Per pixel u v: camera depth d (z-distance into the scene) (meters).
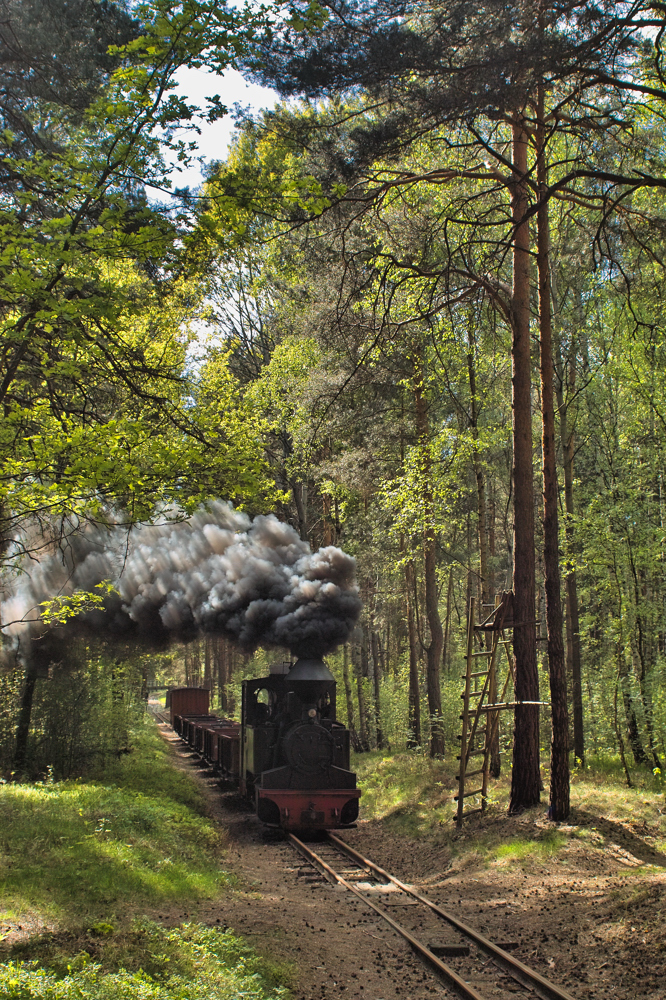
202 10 7.50
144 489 9.25
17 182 9.62
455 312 18.30
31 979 5.48
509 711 19.08
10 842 9.05
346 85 10.01
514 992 7.10
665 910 8.08
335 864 12.91
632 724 17.45
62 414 9.84
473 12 8.91
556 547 13.59
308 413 21.95
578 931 8.38
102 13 10.53
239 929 8.23
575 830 12.14
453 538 28.62
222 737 22.09
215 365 15.94
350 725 27.94
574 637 19.31
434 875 12.22
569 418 19.53
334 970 7.54
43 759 16.83
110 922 7.25
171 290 10.27
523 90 9.33
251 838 15.44
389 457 22.77
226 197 8.22
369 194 13.04
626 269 13.22
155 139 8.13
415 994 7.08
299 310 18.52
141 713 23.45
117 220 8.09
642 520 17.80
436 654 21.41
